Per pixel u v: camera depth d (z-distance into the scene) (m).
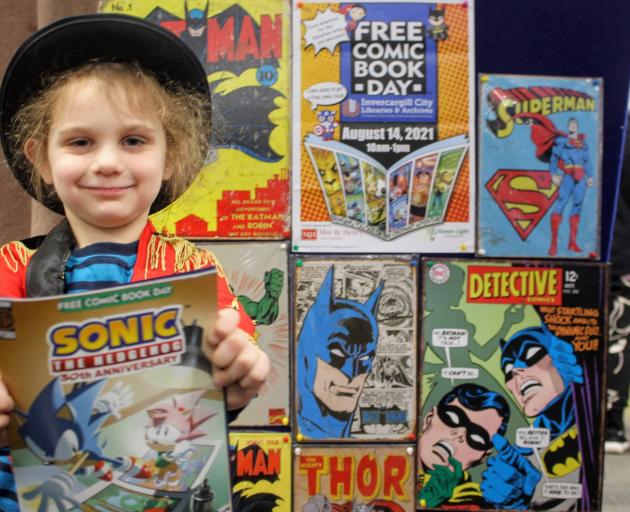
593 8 1.79
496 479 1.82
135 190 1.04
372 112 1.79
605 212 1.84
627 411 3.55
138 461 0.92
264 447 1.80
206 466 0.93
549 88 1.81
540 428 1.82
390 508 1.82
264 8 1.77
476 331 1.81
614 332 2.96
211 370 0.93
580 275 1.82
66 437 0.91
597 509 1.84
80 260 1.06
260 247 1.79
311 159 1.79
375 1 1.77
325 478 1.81
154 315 0.92
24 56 1.12
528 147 1.81
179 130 1.18
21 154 1.19
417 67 1.79
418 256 1.80
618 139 1.83
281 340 1.80
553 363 1.82
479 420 1.82
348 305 1.80
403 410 1.81
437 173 1.80
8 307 0.89
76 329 0.90
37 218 1.94
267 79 1.78
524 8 1.79
